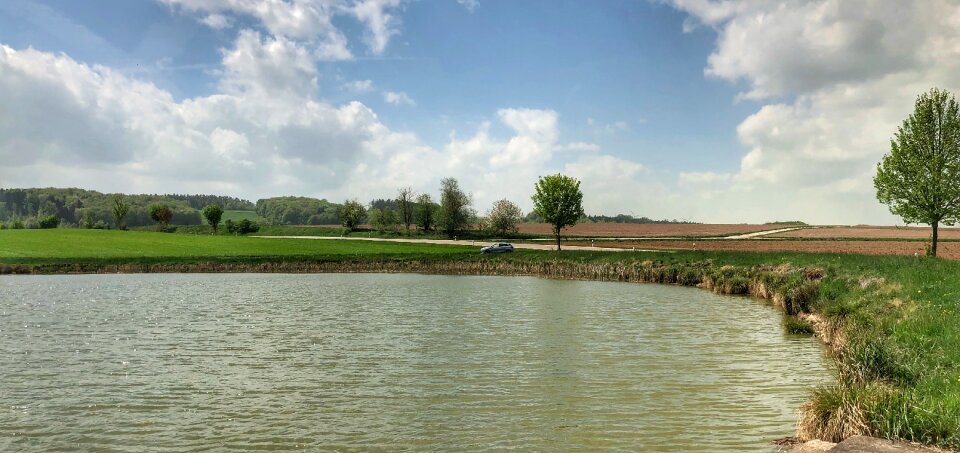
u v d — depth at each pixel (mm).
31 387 17250
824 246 88625
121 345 23297
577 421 13992
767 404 15188
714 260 55125
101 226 153750
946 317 17781
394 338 24594
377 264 70625
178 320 29688
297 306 35406
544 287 48531
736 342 23422
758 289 40531
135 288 47406
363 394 16391
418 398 15961
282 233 143500
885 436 10859
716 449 12117
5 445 12773
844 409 11758
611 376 18125
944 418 10656
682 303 36750
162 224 153625
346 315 31469
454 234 134625
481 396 16125
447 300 38719
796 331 25516
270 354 21531
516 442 12711
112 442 12945
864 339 16516
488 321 29234
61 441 13008
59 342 23938
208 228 158375
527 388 16844
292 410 15055
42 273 64125
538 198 82000
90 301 38094
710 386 16938
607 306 35219
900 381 13828
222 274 64062
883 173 47469
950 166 44625
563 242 107188
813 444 11406
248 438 13133
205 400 15961
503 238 124250
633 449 12203
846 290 29625
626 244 100250
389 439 12992
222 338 24719
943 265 32594
